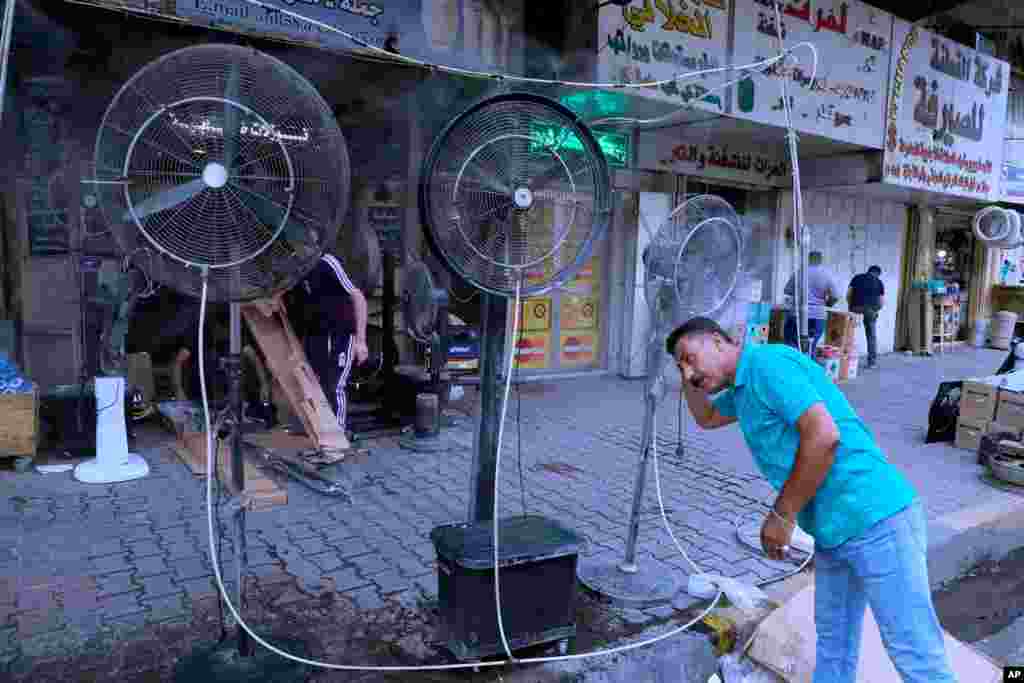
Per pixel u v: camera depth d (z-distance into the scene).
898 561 2.22
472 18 5.52
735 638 3.21
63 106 5.26
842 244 11.48
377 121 6.66
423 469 5.12
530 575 2.77
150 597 3.19
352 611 3.17
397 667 2.69
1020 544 4.61
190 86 2.03
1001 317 13.95
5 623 2.92
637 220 8.54
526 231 2.64
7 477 4.51
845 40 8.21
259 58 2.06
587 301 8.85
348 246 7.07
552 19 5.09
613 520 4.41
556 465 5.43
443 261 2.58
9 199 5.31
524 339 8.39
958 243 14.47
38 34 4.89
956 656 2.97
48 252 5.43
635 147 8.34
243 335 5.91
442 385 6.48
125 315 5.20
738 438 6.42
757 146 9.35
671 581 3.54
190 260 2.11
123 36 5.05
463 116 2.49
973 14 12.50
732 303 3.82
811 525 2.38
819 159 9.80
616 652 2.96
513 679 2.75
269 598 3.24
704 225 3.48
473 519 3.36
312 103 2.12
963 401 6.49
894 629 2.24
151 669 2.67
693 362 2.47
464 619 2.70
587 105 6.66
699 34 6.74
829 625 2.51
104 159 2.00
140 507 4.15
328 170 2.17
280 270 2.21
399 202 7.07
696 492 4.99
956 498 5.19
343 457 5.13
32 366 5.48
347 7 5.18
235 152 2.08
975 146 10.50
